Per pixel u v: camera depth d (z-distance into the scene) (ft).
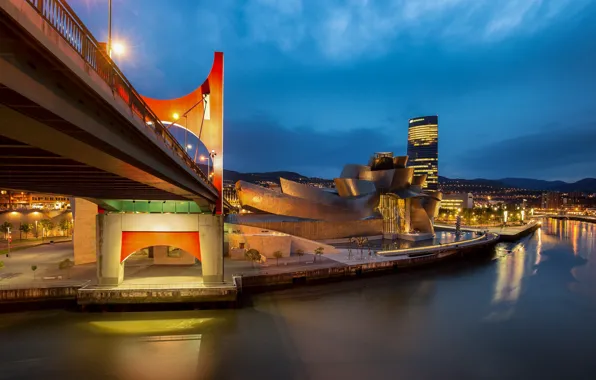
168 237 112.06
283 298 119.85
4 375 69.77
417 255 180.65
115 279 107.65
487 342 88.63
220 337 88.12
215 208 114.21
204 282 111.04
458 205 638.12
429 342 88.07
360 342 87.35
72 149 36.27
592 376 73.61
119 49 67.15
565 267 184.55
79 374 70.54
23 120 26.71
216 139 117.39
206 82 119.75
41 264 137.90
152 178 58.90
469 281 150.51
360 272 152.15
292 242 175.83
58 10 24.54
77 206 139.95
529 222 494.18
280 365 75.36
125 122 37.88
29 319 96.63
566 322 102.94
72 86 27.40
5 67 19.89
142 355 78.38
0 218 212.84
